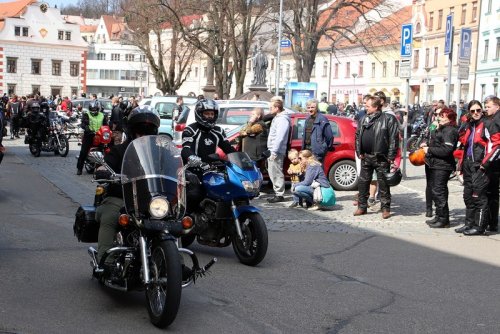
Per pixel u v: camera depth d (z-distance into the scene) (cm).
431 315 613
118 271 566
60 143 2212
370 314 610
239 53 4256
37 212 1095
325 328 565
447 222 1078
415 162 1140
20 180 1529
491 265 830
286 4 4009
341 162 1477
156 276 545
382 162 1138
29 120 2188
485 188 1012
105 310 592
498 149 990
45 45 8762
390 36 4003
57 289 651
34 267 732
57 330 532
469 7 6088
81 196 1293
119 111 1712
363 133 1149
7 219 1016
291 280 727
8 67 8544
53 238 889
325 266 798
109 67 11938
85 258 784
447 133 1056
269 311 609
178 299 526
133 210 557
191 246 902
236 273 751
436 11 6619
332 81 8281
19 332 521
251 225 784
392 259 848
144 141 573
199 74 9919
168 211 539
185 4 4000
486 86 5812
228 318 584
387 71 7169
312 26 4012
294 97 2981
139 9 4256
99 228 607
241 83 4266
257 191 783
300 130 1448
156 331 541
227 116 1638
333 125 1491
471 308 641
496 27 5616
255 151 1333
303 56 3994
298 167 1307
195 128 815
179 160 573
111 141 1658
